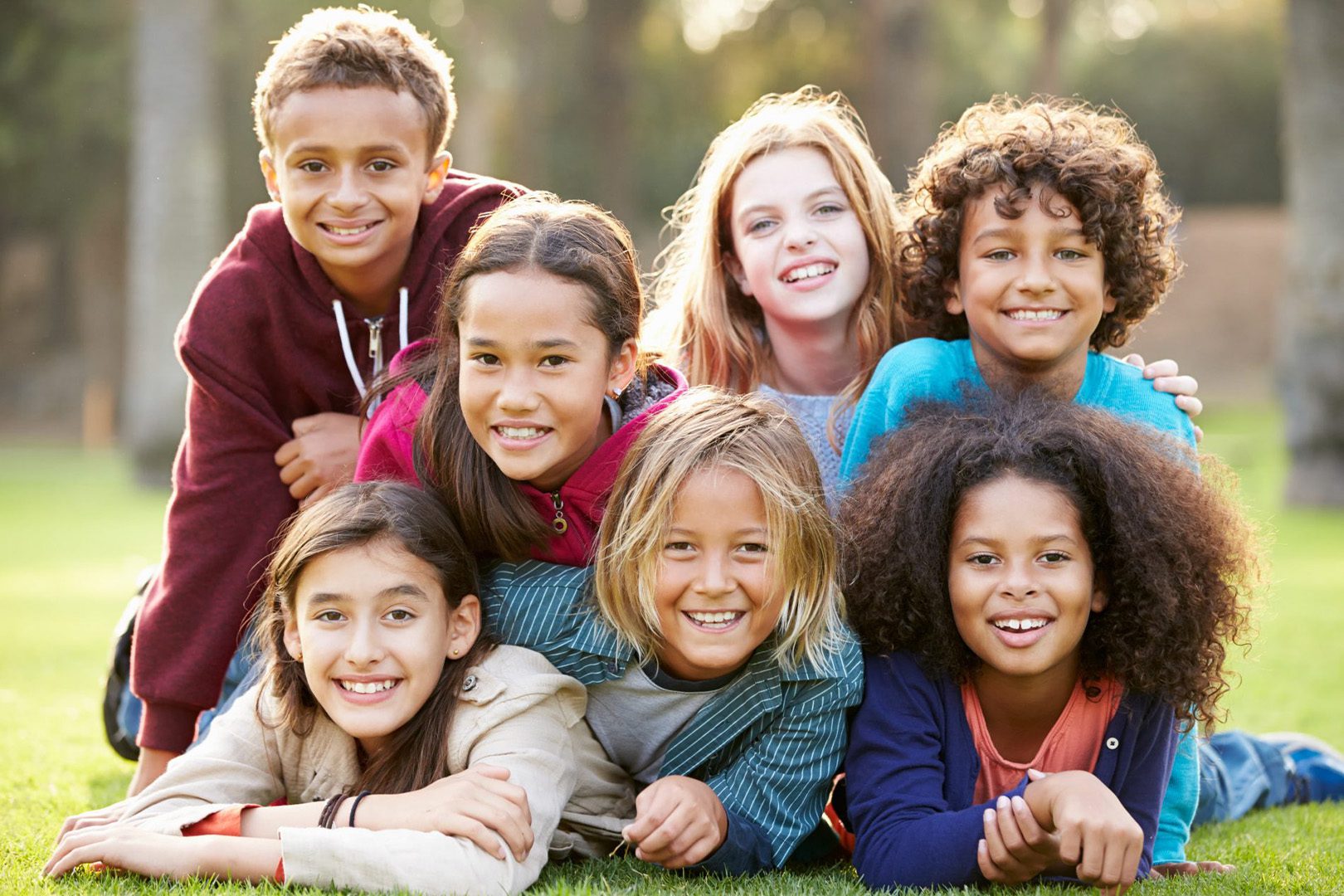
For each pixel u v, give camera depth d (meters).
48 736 4.45
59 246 33.38
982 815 2.76
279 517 3.85
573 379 3.06
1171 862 3.14
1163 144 38.53
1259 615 3.50
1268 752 3.88
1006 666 2.95
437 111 3.90
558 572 3.22
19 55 26.64
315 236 3.74
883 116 21.16
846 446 3.76
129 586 8.73
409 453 3.40
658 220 36.28
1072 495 2.95
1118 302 3.77
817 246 4.23
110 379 32.69
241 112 26.97
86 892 2.62
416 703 2.99
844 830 3.29
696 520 2.92
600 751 3.20
